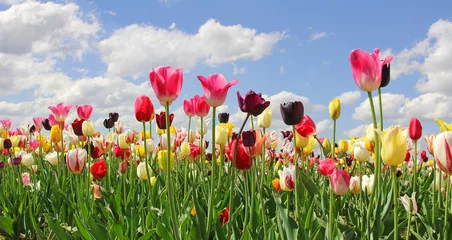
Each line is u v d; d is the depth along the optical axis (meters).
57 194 1.68
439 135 0.78
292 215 1.39
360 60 0.88
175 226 0.86
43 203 1.80
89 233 1.12
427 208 1.21
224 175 1.82
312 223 1.11
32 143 2.55
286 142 2.05
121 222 1.32
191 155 1.60
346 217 1.40
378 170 0.94
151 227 1.28
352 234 0.99
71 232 1.30
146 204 1.58
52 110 1.83
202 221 0.98
